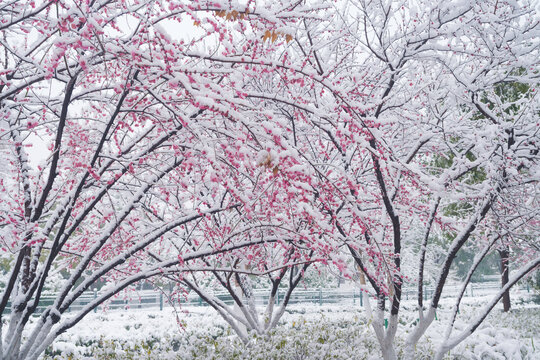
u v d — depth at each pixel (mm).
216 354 7391
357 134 4340
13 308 4602
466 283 7742
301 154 4234
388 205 6004
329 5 4105
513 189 7305
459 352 9938
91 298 19328
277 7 3896
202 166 5148
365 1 6320
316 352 7848
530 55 7070
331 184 4543
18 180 5121
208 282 19234
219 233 5160
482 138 6809
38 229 4301
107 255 6785
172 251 8406
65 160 5605
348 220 7492
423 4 6797
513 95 9555
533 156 6941
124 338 12656
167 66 3275
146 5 3488
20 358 4414
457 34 6355
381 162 4895
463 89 6852
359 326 10680
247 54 3973
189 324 14734
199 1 3398
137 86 3793
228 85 4500
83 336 12617
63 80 3895
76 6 3004
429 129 7324
